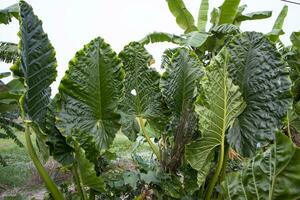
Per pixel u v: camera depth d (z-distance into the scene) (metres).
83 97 2.07
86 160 1.94
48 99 2.15
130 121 2.45
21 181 5.23
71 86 2.04
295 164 1.17
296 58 4.07
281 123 2.04
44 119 2.09
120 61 2.12
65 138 2.06
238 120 2.15
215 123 2.02
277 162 1.20
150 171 2.21
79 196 2.28
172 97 2.48
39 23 2.08
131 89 2.48
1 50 4.81
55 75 2.08
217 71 1.94
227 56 1.97
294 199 1.17
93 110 2.10
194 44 4.09
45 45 2.05
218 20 4.71
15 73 1.84
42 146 2.04
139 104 2.51
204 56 4.49
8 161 6.60
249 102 2.15
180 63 2.53
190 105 2.34
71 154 2.13
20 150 7.64
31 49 1.99
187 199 2.25
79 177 2.13
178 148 2.29
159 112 2.53
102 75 2.09
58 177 3.46
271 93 2.10
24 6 2.00
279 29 4.71
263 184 1.25
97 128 2.10
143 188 2.28
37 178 5.22
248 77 2.17
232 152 2.72
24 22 1.96
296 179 1.17
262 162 1.27
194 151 2.09
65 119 2.01
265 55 2.17
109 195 2.24
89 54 2.07
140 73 2.54
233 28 4.18
